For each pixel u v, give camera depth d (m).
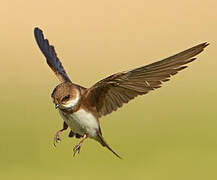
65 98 6.18
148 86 5.94
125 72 5.91
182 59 5.55
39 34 7.20
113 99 6.23
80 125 6.30
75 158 15.18
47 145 15.71
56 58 7.05
